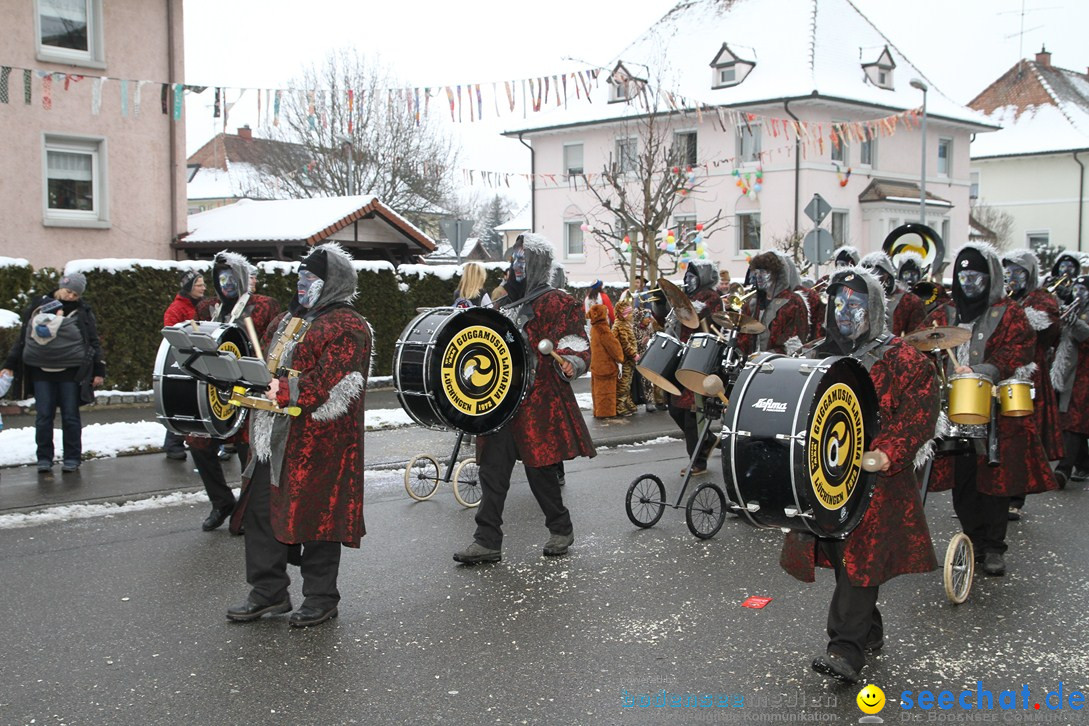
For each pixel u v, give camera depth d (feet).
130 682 15.47
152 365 45.80
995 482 21.02
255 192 125.39
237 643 17.12
